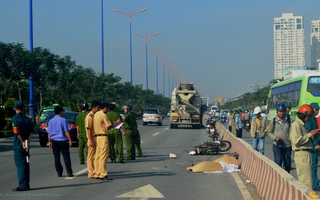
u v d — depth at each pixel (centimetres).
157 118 5266
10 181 1277
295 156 944
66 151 1343
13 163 1714
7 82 3728
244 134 3909
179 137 3184
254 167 1210
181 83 4559
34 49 4188
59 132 1332
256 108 1770
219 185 1200
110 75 6469
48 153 2092
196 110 4506
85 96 5750
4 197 1031
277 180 880
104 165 1283
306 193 662
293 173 1414
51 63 4241
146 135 3412
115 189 1137
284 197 797
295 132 934
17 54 3447
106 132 1286
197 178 1319
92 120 1305
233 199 1020
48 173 1426
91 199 1012
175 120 4503
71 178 1316
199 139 2995
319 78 2291
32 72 3578
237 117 2934
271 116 3206
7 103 3862
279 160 1183
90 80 5894
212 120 3152
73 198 1023
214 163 1487
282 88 2856
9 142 2855
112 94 6550
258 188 1084
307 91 2289
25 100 4322
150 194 1071
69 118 2384
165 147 2388
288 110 1484
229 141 2167
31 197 1031
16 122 1103
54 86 5116
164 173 1421
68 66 5262
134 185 1196
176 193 1088
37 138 3209
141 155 1906
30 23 3741
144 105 10075
